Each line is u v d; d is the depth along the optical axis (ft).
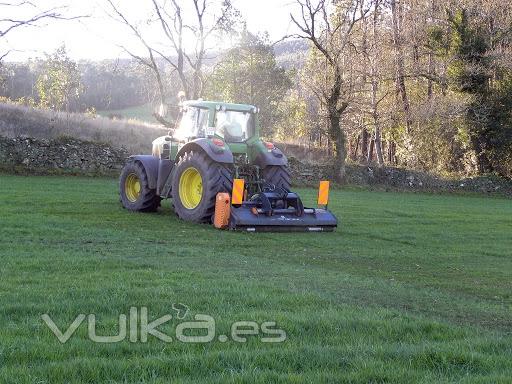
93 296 18.34
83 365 12.48
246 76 144.77
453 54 124.57
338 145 108.37
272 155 45.11
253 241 36.09
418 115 124.57
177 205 44.29
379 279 26.17
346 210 61.72
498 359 14.20
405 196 95.20
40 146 91.35
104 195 59.72
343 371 12.96
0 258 24.32
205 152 42.63
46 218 38.81
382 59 127.54
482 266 31.99
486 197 111.96
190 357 13.26
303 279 24.30
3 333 14.38
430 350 14.48
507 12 132.57
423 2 134.10
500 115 123.95
